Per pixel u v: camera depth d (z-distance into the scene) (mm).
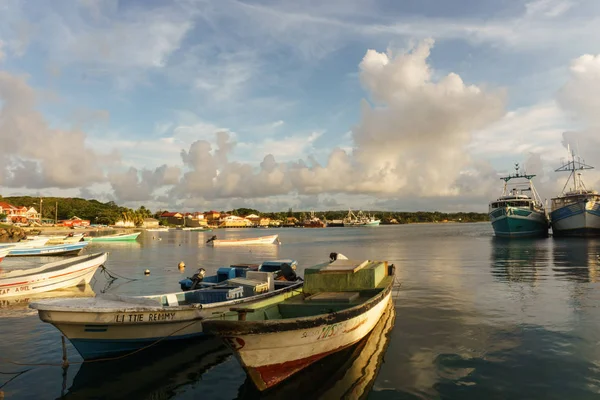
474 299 17906
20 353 11625
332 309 11250
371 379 9297
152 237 111312
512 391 8539
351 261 15273
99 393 9031
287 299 12742
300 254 49062
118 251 55406
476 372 9562
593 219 60125
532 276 24719
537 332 12555
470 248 51031
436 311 15672
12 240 80625
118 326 10438
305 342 9195
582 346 11188
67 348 12039
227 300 13039
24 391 9180
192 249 59875
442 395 8422
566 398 8195
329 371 9812
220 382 9531
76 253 45625
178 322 11203
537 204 73250
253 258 43719
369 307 11227
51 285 21391
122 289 22922
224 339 8484
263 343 8547
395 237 96500
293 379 9438
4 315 15930
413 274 26922
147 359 11039
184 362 10797
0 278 19453
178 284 24812
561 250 42656
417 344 11625
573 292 19016
